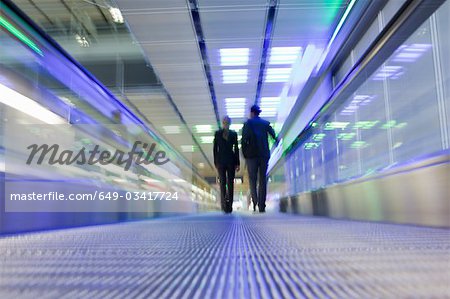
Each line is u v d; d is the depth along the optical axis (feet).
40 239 7.81
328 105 18.30
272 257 4.92
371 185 11.89
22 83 13.35
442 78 11.69
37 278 3.71
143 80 32.91
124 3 22.04
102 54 30.63
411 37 12.98
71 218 12.06
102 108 18.92
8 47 13.14
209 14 23.15
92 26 27.43
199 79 34.99
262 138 22.25
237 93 39.29
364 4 18.30
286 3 21.79
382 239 6.55
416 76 13.44
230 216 21.06
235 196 107.96
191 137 63.41
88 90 17.39
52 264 4.57
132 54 31.01
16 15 10.63
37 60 14.06
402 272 3.70
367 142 19.03
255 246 6.16
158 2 21.85
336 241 6.47
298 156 27.66
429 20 12.19
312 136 24.12
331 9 22.34
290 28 24.95
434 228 8.23
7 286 3.33
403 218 9.79
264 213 22.67
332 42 23.71
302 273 3.77
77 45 29.30
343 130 20.52
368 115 18.75
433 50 12.17
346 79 15.44
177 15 23.48
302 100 34.86
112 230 10.56
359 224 10.61
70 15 26.18
